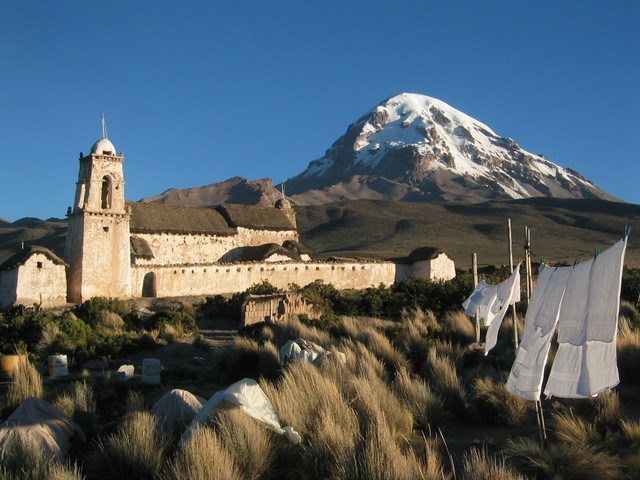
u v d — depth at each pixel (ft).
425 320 98.58
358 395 43.24
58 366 66.64
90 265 168.04
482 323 81.46
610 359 29.04
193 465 32.73
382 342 67.87
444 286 138.82
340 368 53.47
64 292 165.78
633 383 53.83
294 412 41.09
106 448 38.60
